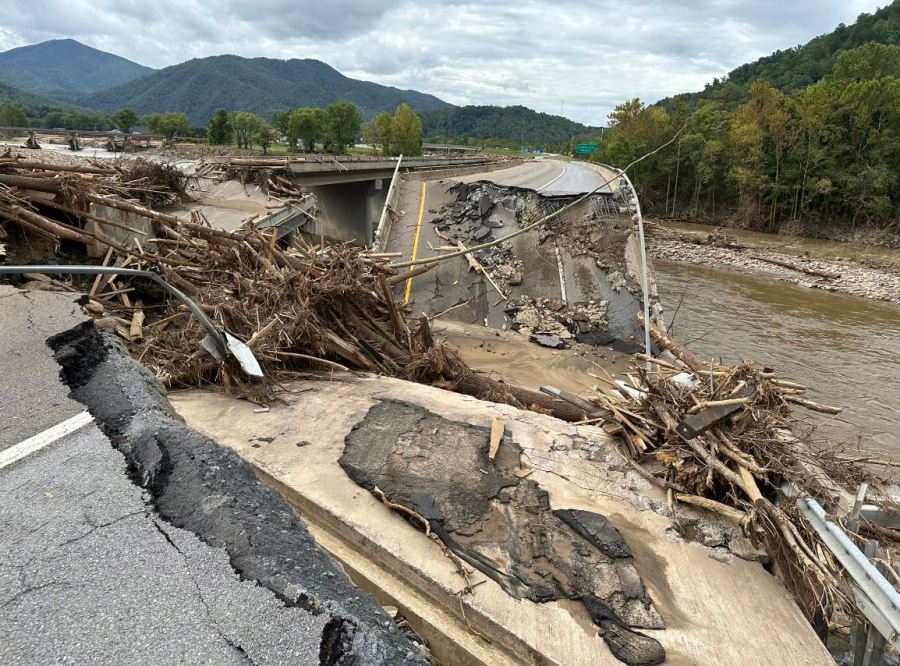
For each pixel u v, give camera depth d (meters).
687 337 20.50
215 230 10.66
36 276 9.64
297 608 2.69
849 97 41.97
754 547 5.45
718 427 6.21
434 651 4.54
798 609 4.84
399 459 6.24
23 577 2.71
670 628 4.44
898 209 41.09
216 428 6.74
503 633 4.32
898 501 5.77
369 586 4.88
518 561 4.98
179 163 28.33
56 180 10.89
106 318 8.99
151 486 3.46
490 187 22.70
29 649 2.32
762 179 45.69
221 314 8.62
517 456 6.48
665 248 39.06
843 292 28.14
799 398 6.93
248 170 24.92
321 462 6.14
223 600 2.70
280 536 3.23
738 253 37.69
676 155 52.97
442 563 4.89
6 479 3.43
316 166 28.64
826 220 44.66
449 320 16.02
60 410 4.20
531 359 13.57
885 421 14.13
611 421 7.25
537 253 17.97
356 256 10.41
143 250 11.34
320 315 9.64
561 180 25.86
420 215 21.81
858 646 4.44
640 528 5.54
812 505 5.22
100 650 2.36
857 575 4.44
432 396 8.12
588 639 4.29
